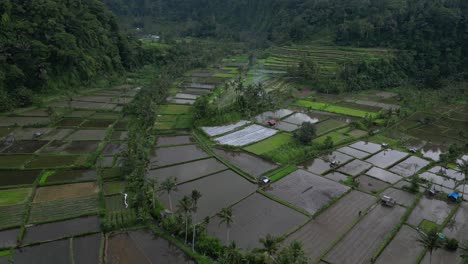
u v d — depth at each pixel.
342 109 120.88
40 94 117.62
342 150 86.38
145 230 53.66
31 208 57.38
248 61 195.00
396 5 178.88
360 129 101.00
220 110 105.50
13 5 122.62
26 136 88.12
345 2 197.62
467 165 66.75
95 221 55.00
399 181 70.81
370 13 183.50
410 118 114.06
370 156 83.06
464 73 152.38
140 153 73.38
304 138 87.69
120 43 169.38
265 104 118.12
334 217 57.78
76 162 74.06
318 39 192.12
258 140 90.56
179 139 91.44
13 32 117.25
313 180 70.25
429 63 159.88
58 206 58.31
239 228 54.09
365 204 61.84
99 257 47.06
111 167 72.88
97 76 145.00
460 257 48.62
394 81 153.38
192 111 109.12
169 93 135.50
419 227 55.44
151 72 167.38
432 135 99.94
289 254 42.19
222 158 79.44
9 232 51.41
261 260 43.94
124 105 115.81
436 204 62.66
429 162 80.12
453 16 159.38
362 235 53.31
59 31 129.38
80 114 107.31
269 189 66.44
